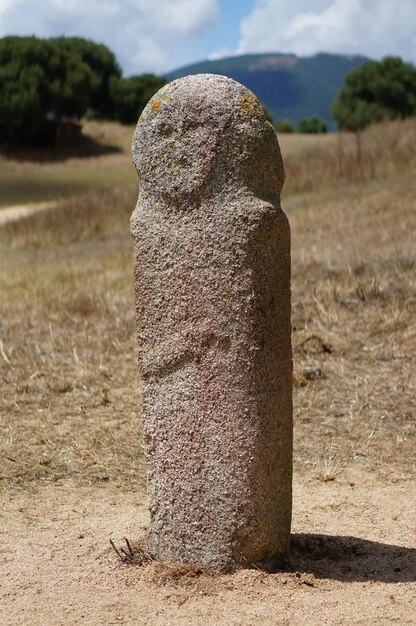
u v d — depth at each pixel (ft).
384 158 61.16
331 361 22.41
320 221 43.57
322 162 64.18
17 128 144.25
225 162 11.29
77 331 26.25
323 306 25.91
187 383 11.64
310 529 14.30
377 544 13.34
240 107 11.32
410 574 12.16
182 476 11.81
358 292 26.63
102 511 15.30
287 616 10.77
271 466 11.62
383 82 146.20
